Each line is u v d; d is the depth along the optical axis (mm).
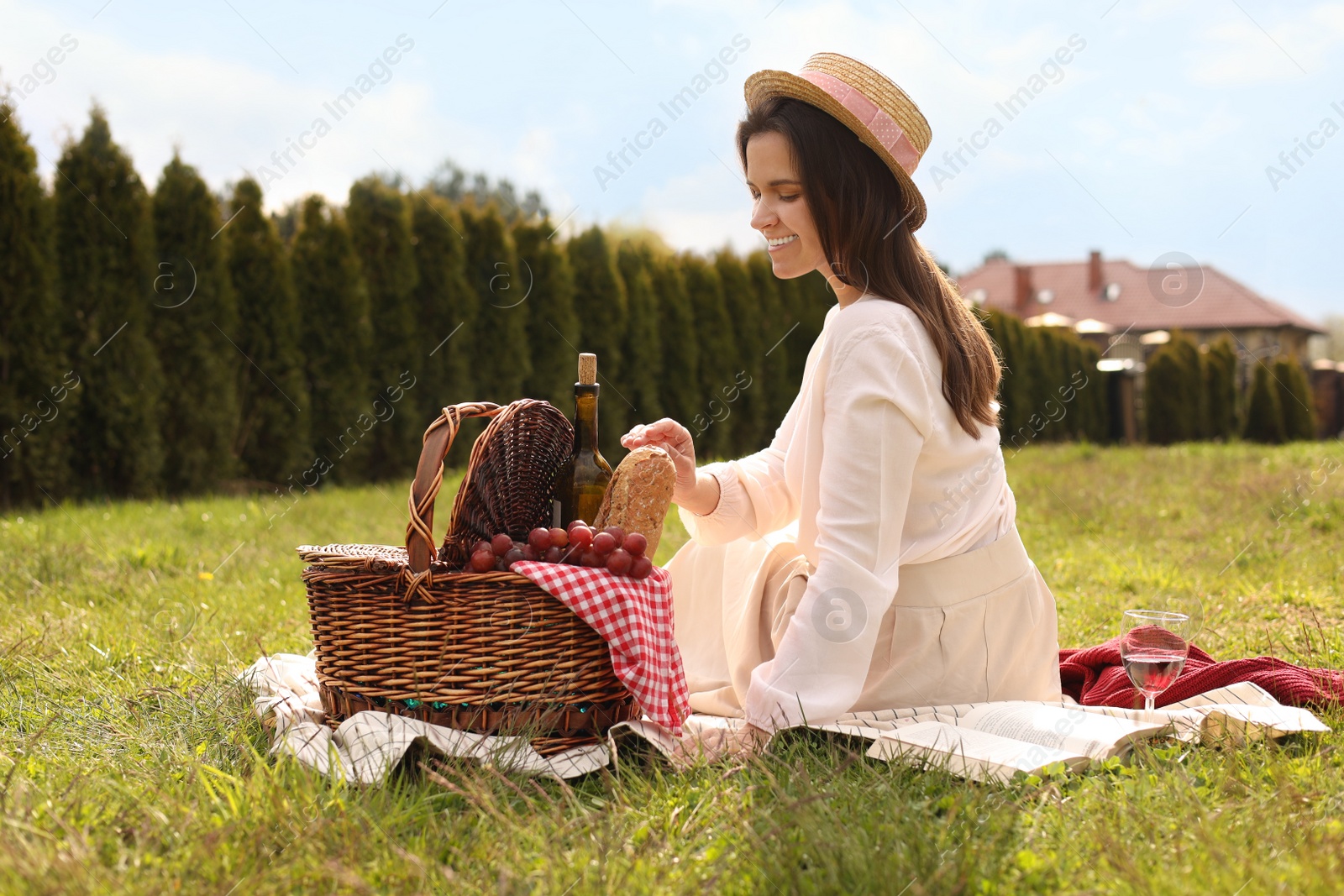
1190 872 1411
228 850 1480
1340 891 1316
